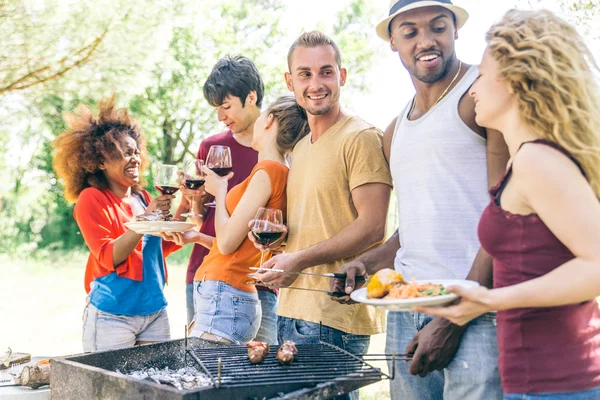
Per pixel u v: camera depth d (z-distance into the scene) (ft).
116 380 7.23
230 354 8.36
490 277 6.93
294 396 6.62
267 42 65.67
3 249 57.72
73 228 60.39
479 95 5.95
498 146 7.20
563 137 5.36
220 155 10.69
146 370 9.03
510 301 5.26
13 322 28.71
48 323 28.45
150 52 26.40
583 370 5.47
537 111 5.45
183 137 62.95
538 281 5.24
